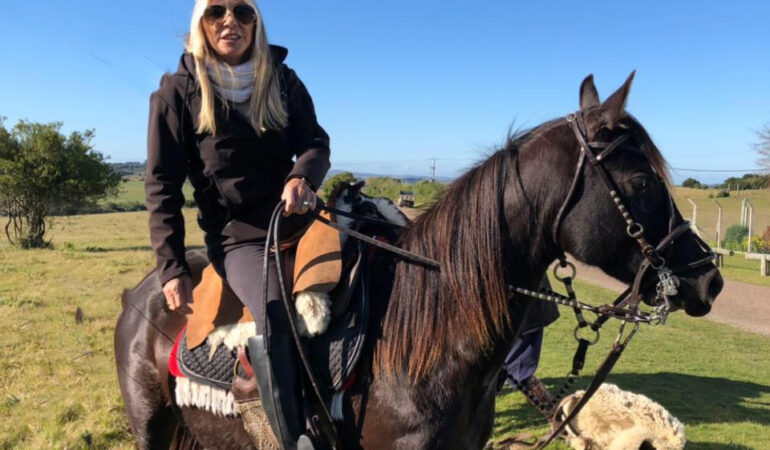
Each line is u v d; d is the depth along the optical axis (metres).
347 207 2.09
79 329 6.64
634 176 1.66
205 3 1.83
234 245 1.95
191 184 2.03
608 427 3.77
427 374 1.75
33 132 19.19
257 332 1.79
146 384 2.31
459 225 1.82
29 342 6.21
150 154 1.88
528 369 3.73
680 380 6.11
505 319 1.80
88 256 15.04
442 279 1.81
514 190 1.78
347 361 1.77
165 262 1.87
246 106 1.89
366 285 1.88
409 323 1.80
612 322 9.32
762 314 10.44
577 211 1.70
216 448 2.11
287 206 1.72
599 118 1.68
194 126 1.87
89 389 4.87
